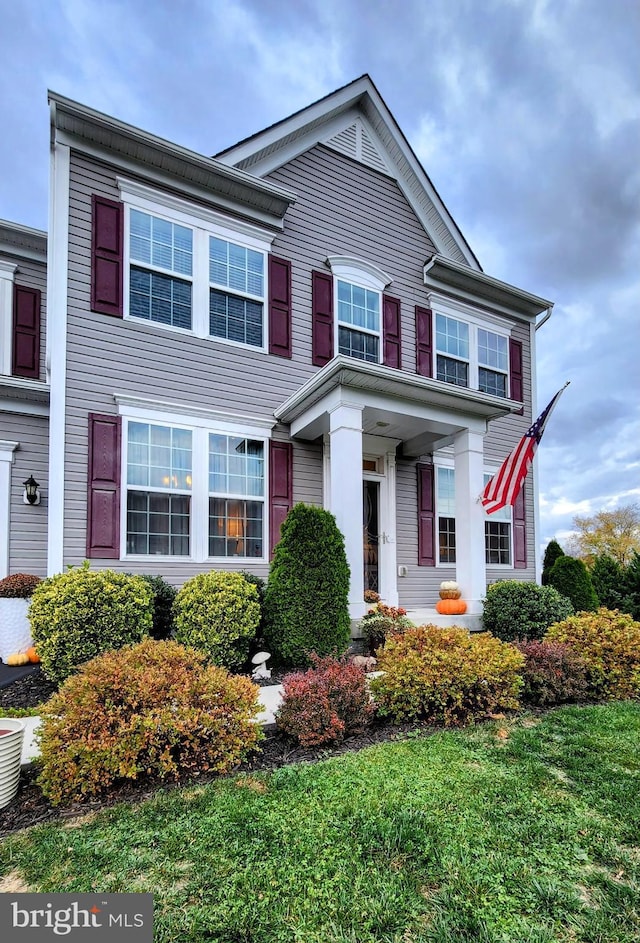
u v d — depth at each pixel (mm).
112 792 2916
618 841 2412
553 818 2602
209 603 5227
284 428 7797
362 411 6773
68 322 6281
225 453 7246
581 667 4988
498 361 10578
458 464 7879
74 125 6359
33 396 6945
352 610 6246
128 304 6688
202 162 7004
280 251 8031
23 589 5930
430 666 4195
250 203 7672
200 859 2230
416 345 9359
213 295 7355
